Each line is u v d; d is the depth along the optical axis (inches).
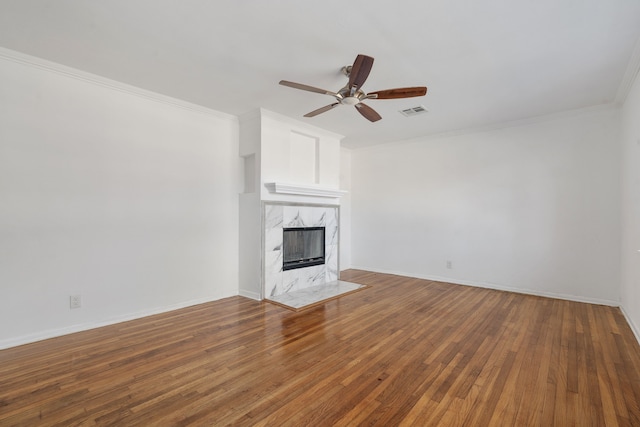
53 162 112.2
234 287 169.5
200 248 154.7
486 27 88.2
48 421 66.7
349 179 250.8
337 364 91.7
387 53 102.5
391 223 228.1
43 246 110.0
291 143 181.6
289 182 173.8
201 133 155.3
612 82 124.5
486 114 163.9
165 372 86.9
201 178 155.4
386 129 192.9
